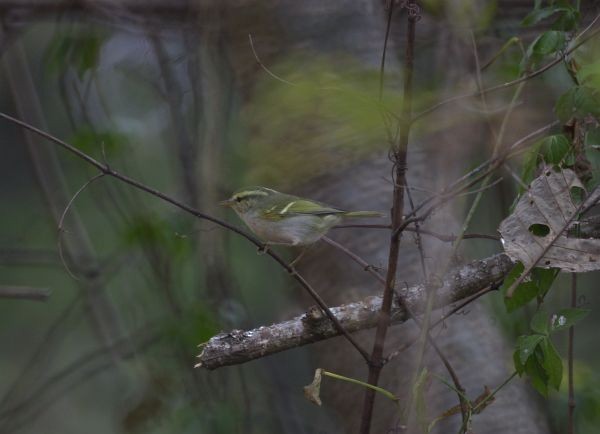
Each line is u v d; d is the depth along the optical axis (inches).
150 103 402.9
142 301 377.1
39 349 377.1
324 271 281.9
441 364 252.2
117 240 374.6
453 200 228.4
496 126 231.5
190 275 390.0
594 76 191.6
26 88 398.3
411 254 264.7
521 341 196.5
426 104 201.3
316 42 262.8
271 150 232.4
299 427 370.9
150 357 348.8
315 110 160.2
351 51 258.2
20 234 425.4
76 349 474.0
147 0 365.4
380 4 292.2
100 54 367.2
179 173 367.2
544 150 209.2
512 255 201.0
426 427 191.9
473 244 350.9
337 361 280.7
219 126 341.7
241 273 411.8
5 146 479.2
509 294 195.5
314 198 277.1
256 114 232.1
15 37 374.6
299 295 300.8
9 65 394.9
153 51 374.9
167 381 347.3
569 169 205.9
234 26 297.1
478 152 248.7
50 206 387.2
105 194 392.5
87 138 350.9
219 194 346.6
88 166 353.4
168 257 350.3
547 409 302.0
